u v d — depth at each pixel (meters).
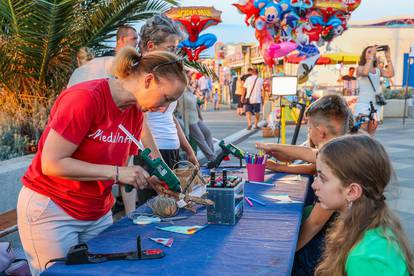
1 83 6.17
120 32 3.94
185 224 2.21
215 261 1.73
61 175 1.94
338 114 2.68
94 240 2.01
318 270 1.76
